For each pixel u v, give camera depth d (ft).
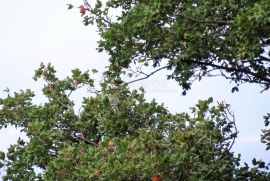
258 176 48.98
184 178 43.06
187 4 43.83
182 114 51.90
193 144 44.47
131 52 46.65
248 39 39.29
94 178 41.09
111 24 47.75
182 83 48.85
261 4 35.99
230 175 48.19
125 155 39.29
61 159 46.16
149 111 52.47
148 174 38.81
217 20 43.27
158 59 47.73
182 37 44.91
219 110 49.49
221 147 48.26
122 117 52.80
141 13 42.57
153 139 43.21
